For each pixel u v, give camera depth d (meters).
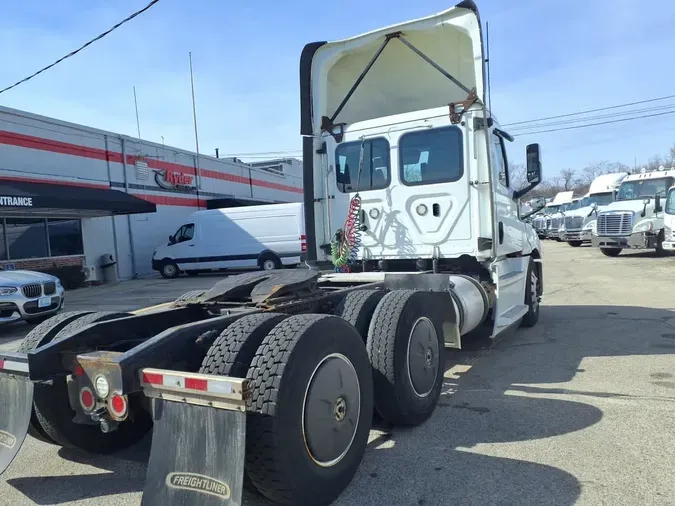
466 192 5.84
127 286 18.31
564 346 6.58
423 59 6.56
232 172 29.80
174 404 2.66
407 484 3.24
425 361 4.25
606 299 10.22
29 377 3.03
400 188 6.16
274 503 2.95
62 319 3.96
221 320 3.38
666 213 17.20
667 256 19.55
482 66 5.61
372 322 3.98
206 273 23.20
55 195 15.89
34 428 3.58
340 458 3.12
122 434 3.94
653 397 4.61
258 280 4.33
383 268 6.40
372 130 6.29
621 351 6.22
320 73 6.57
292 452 2.72
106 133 20.61
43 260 17.80
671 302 9.53
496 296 5.84
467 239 5.87
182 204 25.22
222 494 2.46
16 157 16.81
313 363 2.90
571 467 3.37
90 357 2.86
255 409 2.68
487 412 4.42
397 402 3.86
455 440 3.88
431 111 5.96
